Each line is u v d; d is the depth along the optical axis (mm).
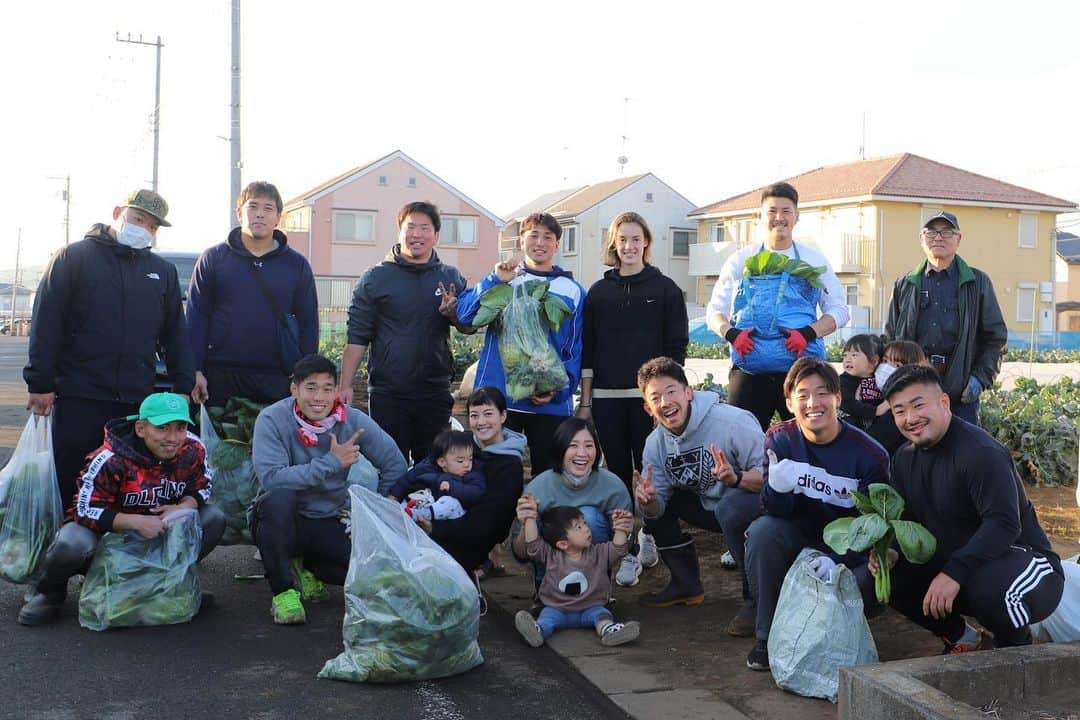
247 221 5945
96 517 4746
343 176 44406
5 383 19625
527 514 4934
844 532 4020
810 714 3807
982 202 36594
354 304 6023
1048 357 25922
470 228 46125
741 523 4840
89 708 3855
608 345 5922
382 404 5980
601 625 4711
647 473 5074
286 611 4941
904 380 4070
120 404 5355
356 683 4207
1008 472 3936
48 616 4855
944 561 4160
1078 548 6234
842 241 36656
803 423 4395
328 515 5215
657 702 3934
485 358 5926
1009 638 3938
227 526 5797
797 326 5801
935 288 6152
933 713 3057
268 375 6008
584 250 45469
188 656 4473
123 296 5320
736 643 4676
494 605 5383
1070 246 60625
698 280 45875
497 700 4062
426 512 5074
